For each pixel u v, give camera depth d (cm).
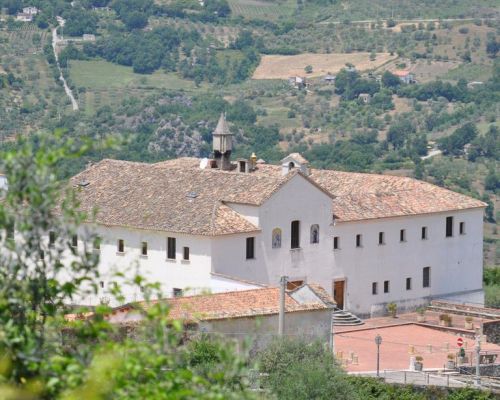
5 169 6069
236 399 6200
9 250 6075
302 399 13988
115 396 5809
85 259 6238
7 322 6022
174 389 5975
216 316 15288
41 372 5825
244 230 19338
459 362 17850
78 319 6506
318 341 15025
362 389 15312
